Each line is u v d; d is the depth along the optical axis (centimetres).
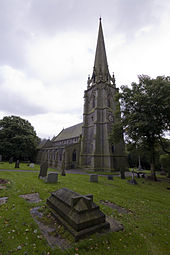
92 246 338
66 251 315
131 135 1906
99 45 4034
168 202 786
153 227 459
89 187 1056
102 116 3041
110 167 2531
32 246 328
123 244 356
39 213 515
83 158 3016
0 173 1484
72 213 418
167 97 1421
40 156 4450
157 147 2197
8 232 376
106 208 612
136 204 705
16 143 3700
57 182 1166
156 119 1619
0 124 3900
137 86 1977
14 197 680
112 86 3544
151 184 1428
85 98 3609
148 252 333
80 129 3972
